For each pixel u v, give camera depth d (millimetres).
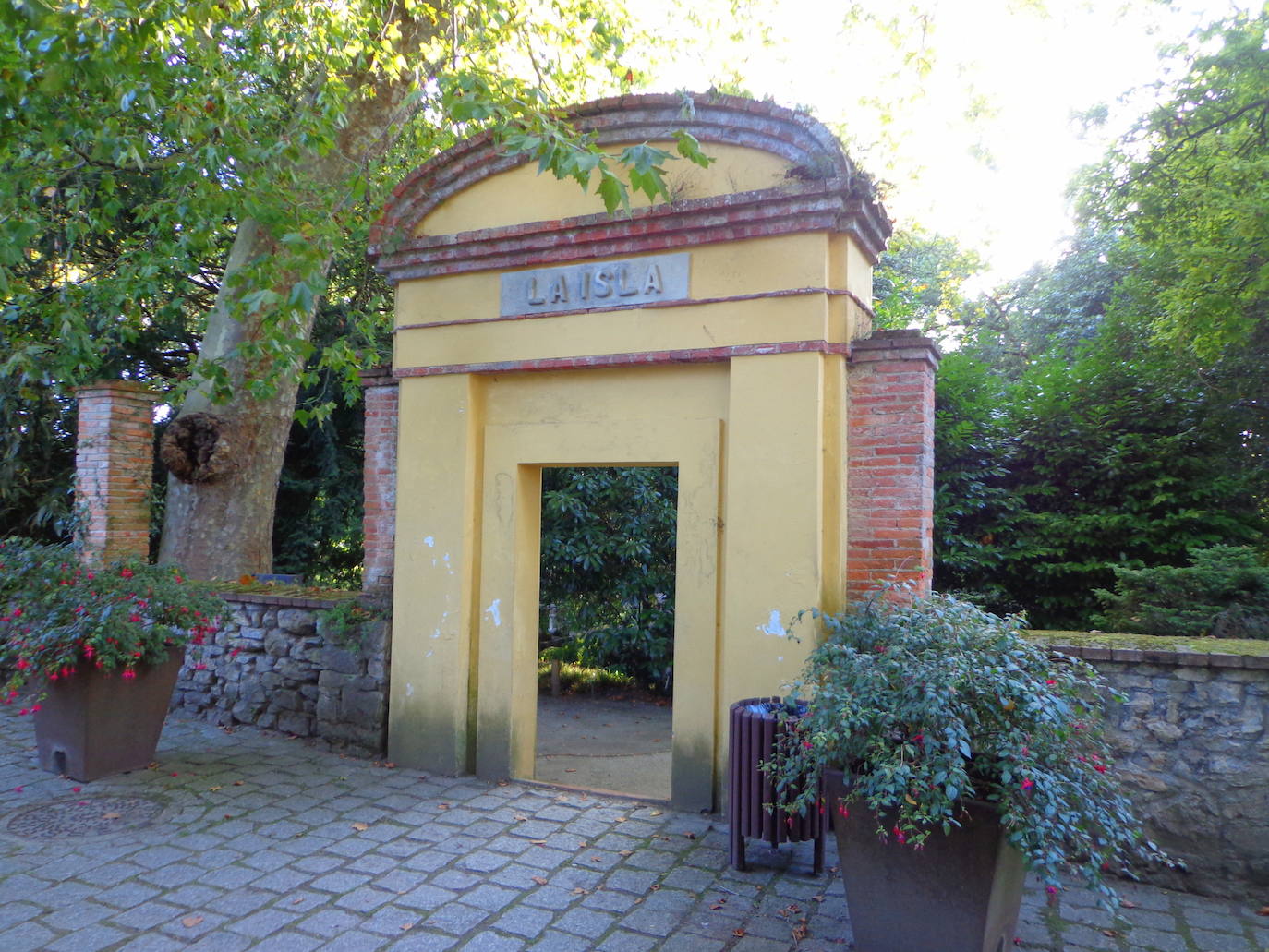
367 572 6750
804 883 4383
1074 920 4043
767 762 4270
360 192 7312
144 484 9648
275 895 4164
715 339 5371
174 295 11219
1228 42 10180
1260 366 9961
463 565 6102
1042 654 3623
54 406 11570
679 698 5477
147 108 6562
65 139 7098
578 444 5883
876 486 5160
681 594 5516
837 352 5156
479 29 9109
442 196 6219
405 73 9633
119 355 12492
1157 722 4473
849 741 3436
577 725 8859
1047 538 8781
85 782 5812
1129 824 3646
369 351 9633
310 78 9844
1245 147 10656
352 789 5766
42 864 4480
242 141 7109
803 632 5031
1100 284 18172
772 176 5281
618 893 4246
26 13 4742
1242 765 4289
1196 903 4227
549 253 5871
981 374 9594
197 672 7559
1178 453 8805
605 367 5773
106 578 6000
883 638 3816
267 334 7539
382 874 4426
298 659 6945
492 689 6055
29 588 5895
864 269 5594
